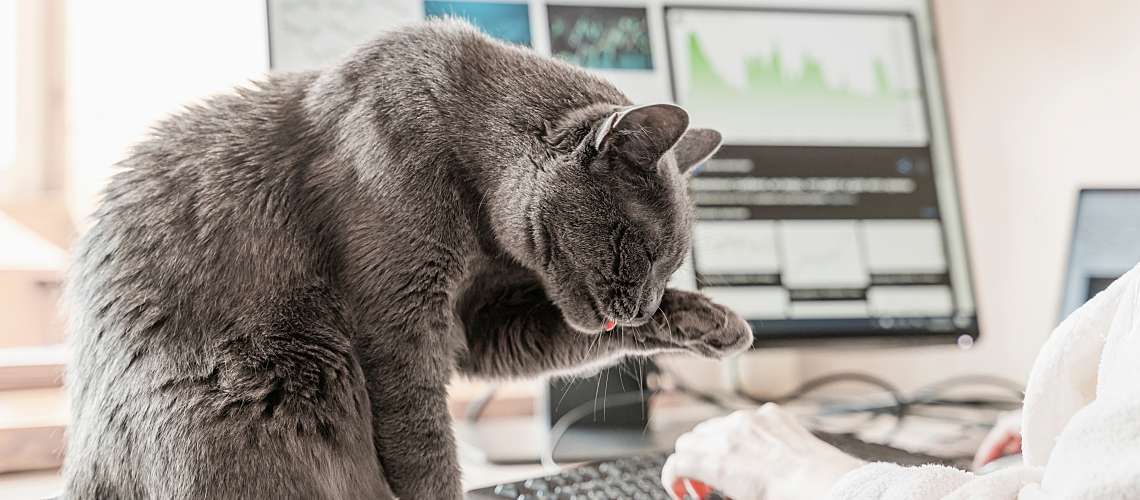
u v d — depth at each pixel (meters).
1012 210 1.79
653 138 1.01
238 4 1.74
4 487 1.23
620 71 1.56
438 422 0.96
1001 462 1.13
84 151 1.64
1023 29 1.75
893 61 1.66
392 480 0.95
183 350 0.87
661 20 1.59
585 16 1.55
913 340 1.60
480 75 1.03
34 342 1.56
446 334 0.98
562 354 1.15
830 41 1.65
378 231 0.93
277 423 0.87
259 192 0.94
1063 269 1.51
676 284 1.49
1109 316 0.70
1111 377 0.62
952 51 1.96
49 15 1.60
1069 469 0.58
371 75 0.98
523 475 1.26
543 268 1.05
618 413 1.50
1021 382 1.75
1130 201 1.42
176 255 0.90
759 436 0.92
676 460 0.94
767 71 1.61
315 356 0.91
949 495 0.65
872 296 1.59
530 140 1.02
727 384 1.84
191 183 0.94
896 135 1.65
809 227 1.59
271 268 0.92
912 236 1.63
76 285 0.95
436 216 0.95
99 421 0.88
